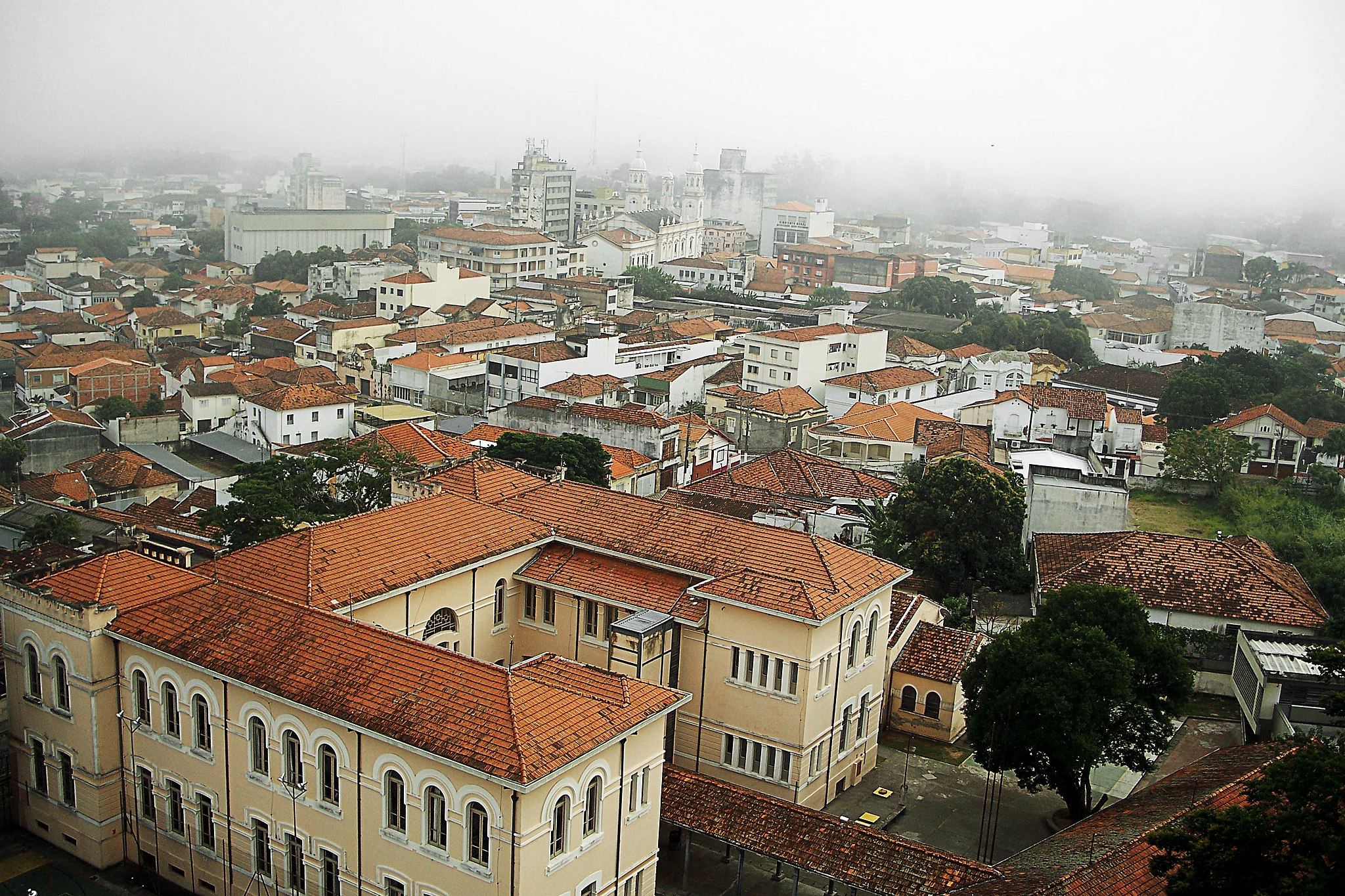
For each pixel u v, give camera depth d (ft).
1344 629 255.70
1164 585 273.13
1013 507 304.91
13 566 253.85
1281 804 140.87
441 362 503.20
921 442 412.57
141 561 194.29
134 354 562.66
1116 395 534.37
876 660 225.15
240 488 272.10
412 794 154.92
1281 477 419.13
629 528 225.35
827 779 213.05
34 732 193.77
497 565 217.36
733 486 358.23
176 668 177.58
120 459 397.39
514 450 340.39
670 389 516.73
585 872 158.71
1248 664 233.14
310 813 166.81
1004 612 295.07
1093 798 218.59
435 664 161.99
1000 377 541.75
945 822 211.41
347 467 302.25
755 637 203.82
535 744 148.56
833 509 343.05
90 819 187.62
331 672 165.37
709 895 184.75
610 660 204.44
